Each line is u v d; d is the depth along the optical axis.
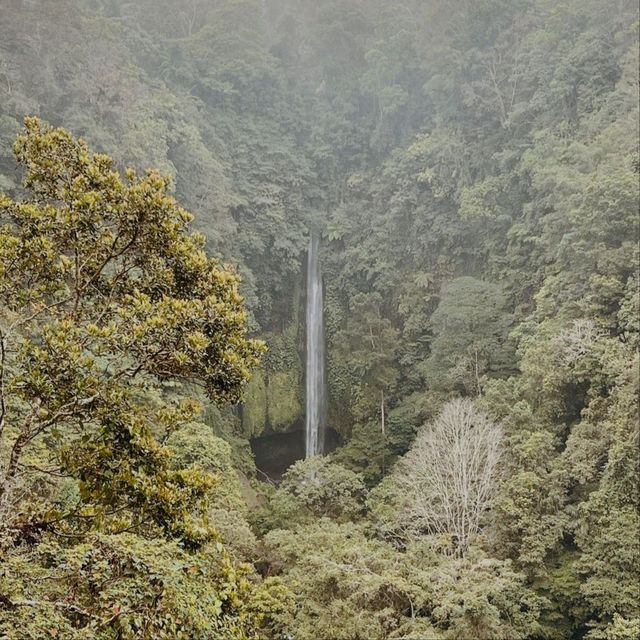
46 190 5.83
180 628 4.64
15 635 4.18
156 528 5.53
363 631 12.56
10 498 5.11
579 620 15.27
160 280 5.93
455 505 17.92
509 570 13.98
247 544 15.95
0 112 21.55
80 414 5.13
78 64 24.06
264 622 14.73
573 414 20.64
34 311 5.70
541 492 17.05
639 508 15.55
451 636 12.33
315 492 22.02
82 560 4.89
